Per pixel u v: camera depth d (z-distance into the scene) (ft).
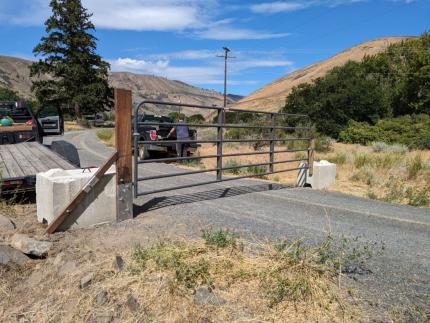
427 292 10.73
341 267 11.94
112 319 9.30
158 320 9.05
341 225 17.54
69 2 209.97
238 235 14.67
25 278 11.53
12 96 256.73
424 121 94.84
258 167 40.42
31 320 9.78
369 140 89.45
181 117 50.26
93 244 13.28
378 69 147.33
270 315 9.26
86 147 62.90
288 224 16.99
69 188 14.79
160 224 15.80
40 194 15.48
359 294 10.39
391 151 65.26
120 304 9.70
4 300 10.60
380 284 11.10
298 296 9.87
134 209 18.16
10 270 11.70
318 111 103.71
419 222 19.06
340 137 96.37
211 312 9.23
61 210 14.65
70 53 212.43
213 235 13.29
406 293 10.61
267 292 10.00
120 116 15.76
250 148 67.21
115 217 16.02
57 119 34.27
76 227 14.90
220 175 22.09
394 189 29.63
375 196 27.91
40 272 11.60
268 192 25.46
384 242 15.28
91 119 197.98
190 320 8.98
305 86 118.01
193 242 13.16
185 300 9.59
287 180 35.14
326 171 31.40
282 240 13.71
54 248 12.82
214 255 11.91
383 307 9.79
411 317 9.36
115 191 15.94
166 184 26.73
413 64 116.16
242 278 10.69
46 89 210.79
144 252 11.82
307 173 30.83
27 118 33.12
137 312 9.28
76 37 209.87
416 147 77.51
